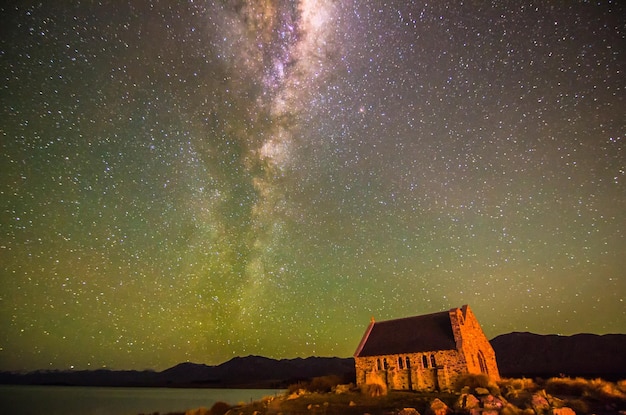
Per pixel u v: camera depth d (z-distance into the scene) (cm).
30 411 7112
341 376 5678
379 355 4706
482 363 4547
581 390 3534
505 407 2708
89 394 12850
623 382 3666
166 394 12331
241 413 3769
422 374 4156
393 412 2902
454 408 2889
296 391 5191
